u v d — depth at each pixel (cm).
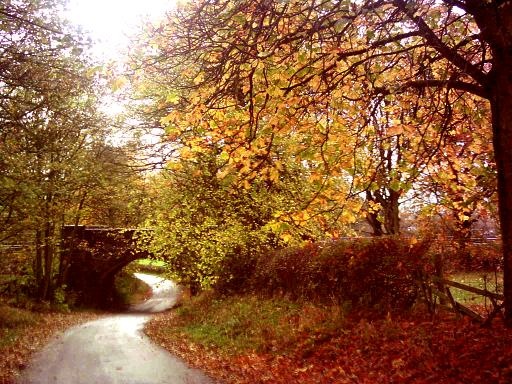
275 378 1016
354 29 888
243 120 891
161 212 2320
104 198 3509
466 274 1498
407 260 1181
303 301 1647
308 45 802
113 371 1157
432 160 1020
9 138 1706
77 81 1706
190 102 927
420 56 922
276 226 900
